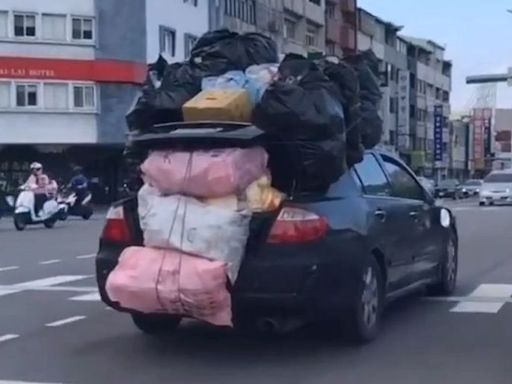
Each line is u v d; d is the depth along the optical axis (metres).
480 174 124.94
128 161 8.64
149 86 8.96
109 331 9.52
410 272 9.90
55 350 8.63
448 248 11.48
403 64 96.06
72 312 10.74
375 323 8.81
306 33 68.81
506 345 8.61
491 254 17.31
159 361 8.13
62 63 45.00
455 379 7.36
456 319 9.95
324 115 7.91
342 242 8.07
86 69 45.38
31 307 11.14
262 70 8.65
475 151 124.50
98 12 45.56
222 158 7.68
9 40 44.16
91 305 11.25
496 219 30.36
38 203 25.77
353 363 7.93
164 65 9.41
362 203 8.62
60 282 13.43
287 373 7.63
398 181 10.06
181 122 8.31
